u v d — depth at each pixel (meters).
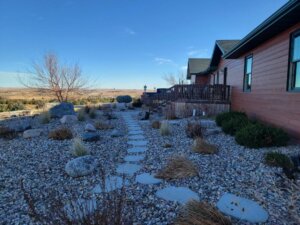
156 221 2.36
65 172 3.93
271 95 6.50
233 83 10.66
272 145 4.94
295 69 5.41
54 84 15.55
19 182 3.55
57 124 9.30
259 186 3.15
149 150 5.31
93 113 11.95
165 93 14.04
